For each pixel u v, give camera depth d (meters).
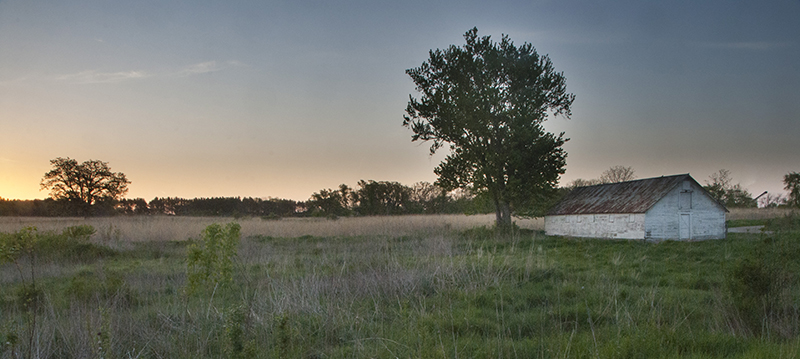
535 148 34.19
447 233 28.52
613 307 9.30
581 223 33.69
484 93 34.56
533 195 35.94
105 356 6.56
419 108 37.09
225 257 11.77
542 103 36.56
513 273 13.12
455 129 35.59
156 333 7.96
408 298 10.21
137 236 27.78
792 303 8.40
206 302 10.18
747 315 8.08
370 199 80.50
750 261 8.62
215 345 7.68
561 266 15.02
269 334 7.94
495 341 7.23
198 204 93.62
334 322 8.48
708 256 18.77
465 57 35.56
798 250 9.95
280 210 94.88
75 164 73.50
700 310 9.03
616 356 6.24
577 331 7.98
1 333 7.43
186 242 25.23
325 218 53.84
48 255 17.81
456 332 8.08
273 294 10.42
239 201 94.38
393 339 7.66
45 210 87.19
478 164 35.62
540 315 8.55
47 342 7.23
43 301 9.78
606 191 34.97
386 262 14.59
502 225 33.56
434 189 82.44
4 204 88.75
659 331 7.16
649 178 32.44
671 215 28.92
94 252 19.47
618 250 22.34
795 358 5.98
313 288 10.55
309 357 7.23
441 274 12.32
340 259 16.22
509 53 35.81
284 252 19.38
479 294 10.56
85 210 73.75
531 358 6.70
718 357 6.39
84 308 8.66
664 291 10.92
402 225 36.03
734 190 75.06
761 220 41.31
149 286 11.97
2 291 11.37
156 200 94.44
